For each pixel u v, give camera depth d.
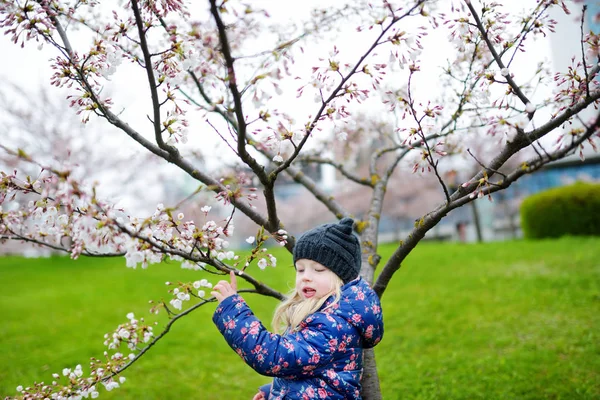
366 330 1.96
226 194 1.80
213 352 5.49
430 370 4.45
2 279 10.71
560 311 5.67
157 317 6.91
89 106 1.98
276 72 1.59
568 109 1.77
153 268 10.84
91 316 7.08
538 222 11.66
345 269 2.04
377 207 2.93
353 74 1.75
